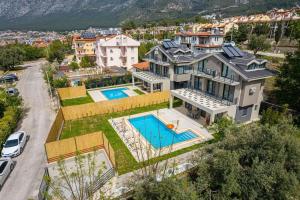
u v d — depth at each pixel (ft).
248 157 48.73
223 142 53.78
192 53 132.77
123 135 84.33
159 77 131.85
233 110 85.81
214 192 46.01
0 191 57.52
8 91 135.95
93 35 283.38
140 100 112.57
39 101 126.72
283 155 46.21
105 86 153.17
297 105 87.81
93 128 91.09
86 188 42.83
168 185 38.42
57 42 342.85
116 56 210.18
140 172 60.49
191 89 107.55
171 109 109.40
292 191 43.62
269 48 215.31
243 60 87.04
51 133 74.59
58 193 41.98
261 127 53.26
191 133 85.61
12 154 71.26
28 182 60.85
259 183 43.39
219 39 242.17
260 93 90.74
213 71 92.02
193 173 54.85
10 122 86.94
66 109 97.60
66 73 195.93
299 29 216.54
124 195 50.98
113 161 64.85
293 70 85.30
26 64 275.39
